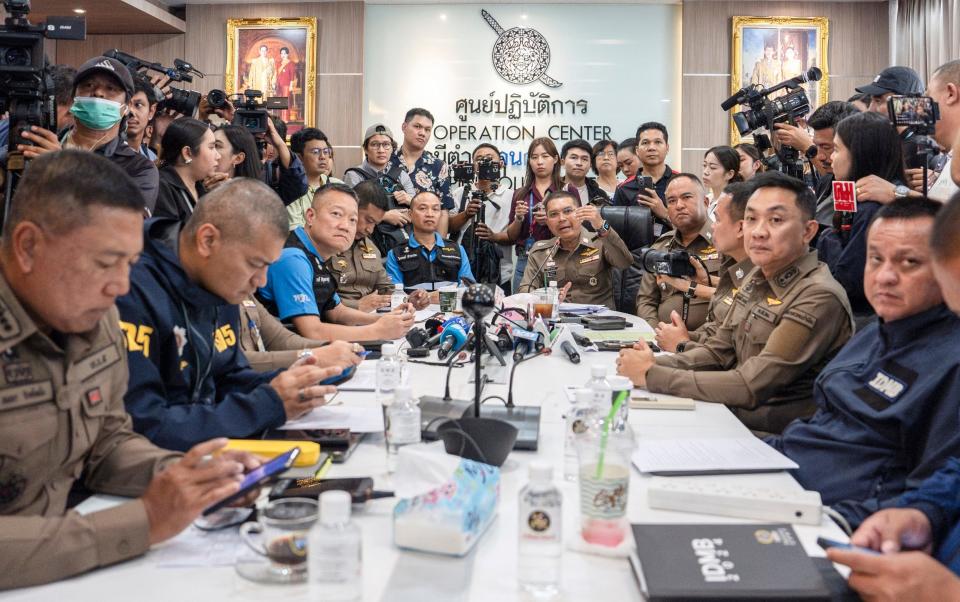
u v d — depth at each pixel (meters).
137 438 1.43
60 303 1.16
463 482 1.23
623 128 8.36
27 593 1.04
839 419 1.77
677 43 8.29
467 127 8.41
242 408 1.62
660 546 1.13
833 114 3.53
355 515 1.31
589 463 1.21
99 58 2.88
